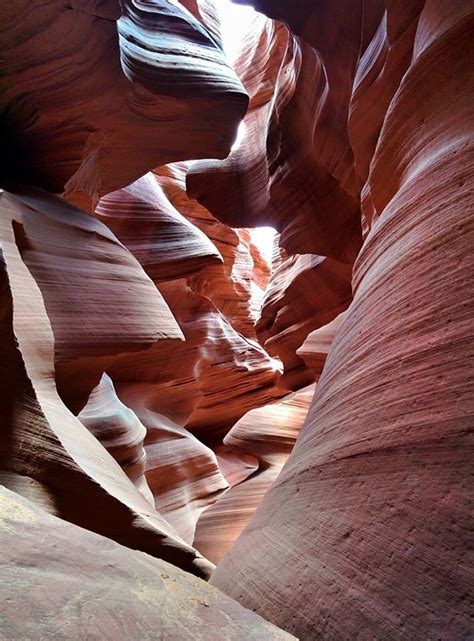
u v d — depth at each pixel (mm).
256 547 2791
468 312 2238
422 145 3498
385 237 3373
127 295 6117
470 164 2738
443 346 2256
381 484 2176
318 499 2496
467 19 3059
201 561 4363
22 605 1526
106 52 6148
